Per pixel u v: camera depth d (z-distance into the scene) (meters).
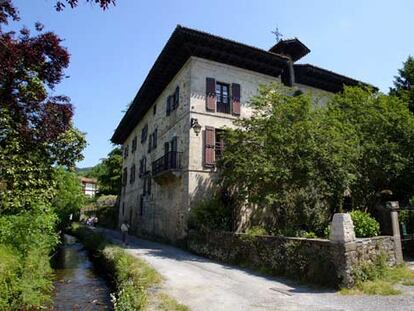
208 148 17.00
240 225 16.36
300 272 8.74
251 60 18.64
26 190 9.45
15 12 6.01
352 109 14.98
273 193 12.54
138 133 29.44
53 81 7.22
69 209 24.00
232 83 18.44
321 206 13.23
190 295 7.31
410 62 23.59
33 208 10.23
